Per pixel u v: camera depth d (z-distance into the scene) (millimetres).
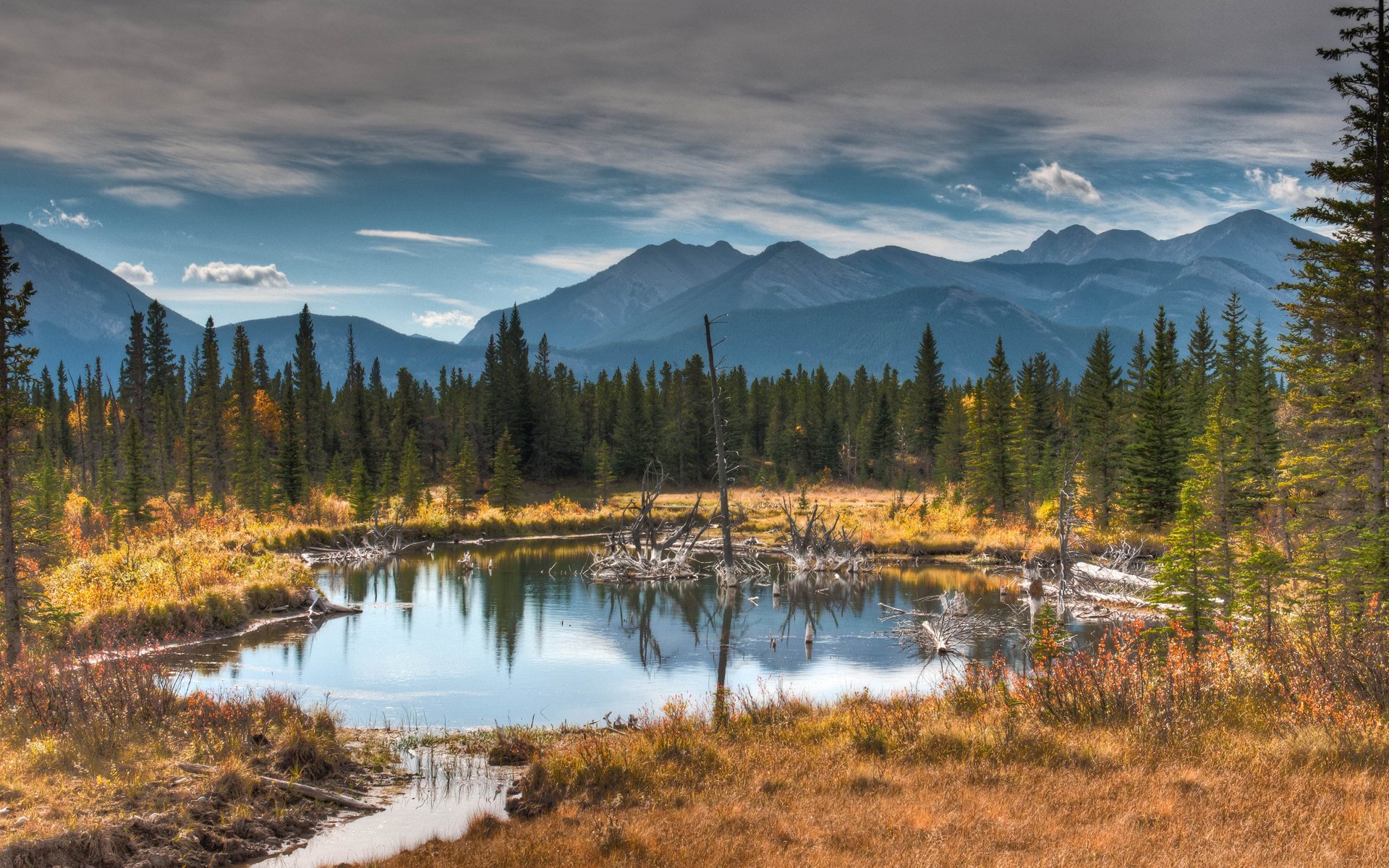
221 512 73625
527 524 75750
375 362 127562
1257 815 9961
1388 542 26500
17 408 26172
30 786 12734
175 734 15758
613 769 14164
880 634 33062
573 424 111625
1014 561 53281
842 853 9648
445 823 13523
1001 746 13453
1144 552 50250
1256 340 66750
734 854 9906
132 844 11672
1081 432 87188
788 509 59188
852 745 14664
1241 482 29062
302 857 12219
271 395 127312
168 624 30812
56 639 25688
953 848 9500
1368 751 11945
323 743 16234
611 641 31734
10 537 26219
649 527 52000
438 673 26562
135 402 109375
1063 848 9219
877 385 137875
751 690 23984
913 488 99625
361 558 58531
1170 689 14516
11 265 26234
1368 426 28969
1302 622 22453
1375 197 29281
